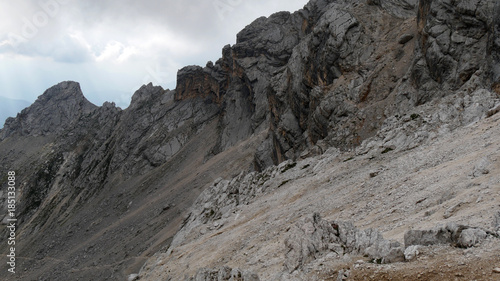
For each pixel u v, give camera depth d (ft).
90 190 528.22
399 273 49.52
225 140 449.06
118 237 342.44
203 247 149.79
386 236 73.92
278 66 452.76
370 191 114.32
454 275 44.70
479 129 115.75
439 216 70.95
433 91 182.19
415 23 242.17
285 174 183.73
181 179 419.13
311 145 249.14
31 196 581.12
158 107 617.21
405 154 132.87
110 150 590.14
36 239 447.83
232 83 502.38
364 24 257.55
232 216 169.48
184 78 600.39
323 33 268.00
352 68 241.14
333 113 228.63
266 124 417.69
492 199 64.95
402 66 220.02
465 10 178.81
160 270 155.22
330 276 57.67
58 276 321.32
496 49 150.30
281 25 490.90
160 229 315.99
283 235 111.14
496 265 43.24
